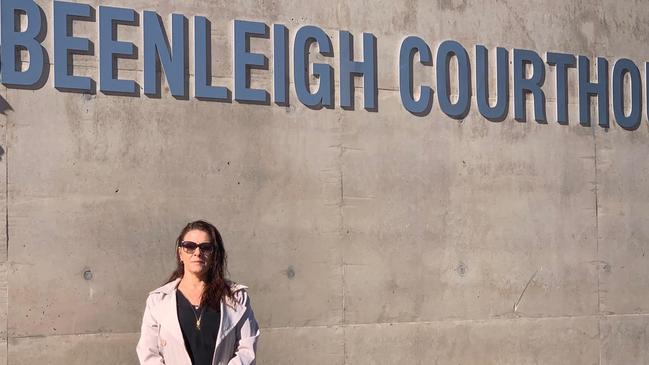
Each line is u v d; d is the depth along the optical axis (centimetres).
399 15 836
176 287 620
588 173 917
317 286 789
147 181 730
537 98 893
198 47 749
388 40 830
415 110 834
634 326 935
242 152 764
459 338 846
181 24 745
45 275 696
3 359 682
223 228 755
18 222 689
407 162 830
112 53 720
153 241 730
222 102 759
